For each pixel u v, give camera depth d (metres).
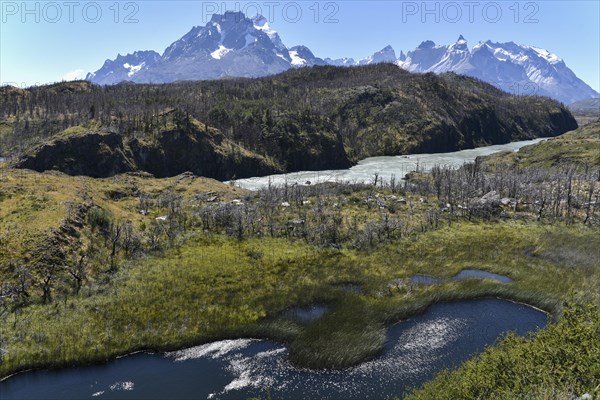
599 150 175.75
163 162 171.50
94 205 74.94
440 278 61.00
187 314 49.12
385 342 45.34
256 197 102.62
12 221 61.41
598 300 51.19
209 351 43.94
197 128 187.50
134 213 82.12
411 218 86.44
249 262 62.91
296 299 53.81
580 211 90.94
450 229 80.25
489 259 67.06
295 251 67.56
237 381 39.09
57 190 77.44
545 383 20.06
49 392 37.69
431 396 31.34
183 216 82.25
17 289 48.91
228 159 186.50
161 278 56.25
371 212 89.69
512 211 91.94
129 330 45.62
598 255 66.81
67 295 50.41
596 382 18.94
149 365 41.59
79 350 42.09
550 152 193.38
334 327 47.62
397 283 58.38
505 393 21.56
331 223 80.06
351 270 62.34
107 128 168.00
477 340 45.47
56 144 148.75
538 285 57.38
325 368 40.91
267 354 43.38
